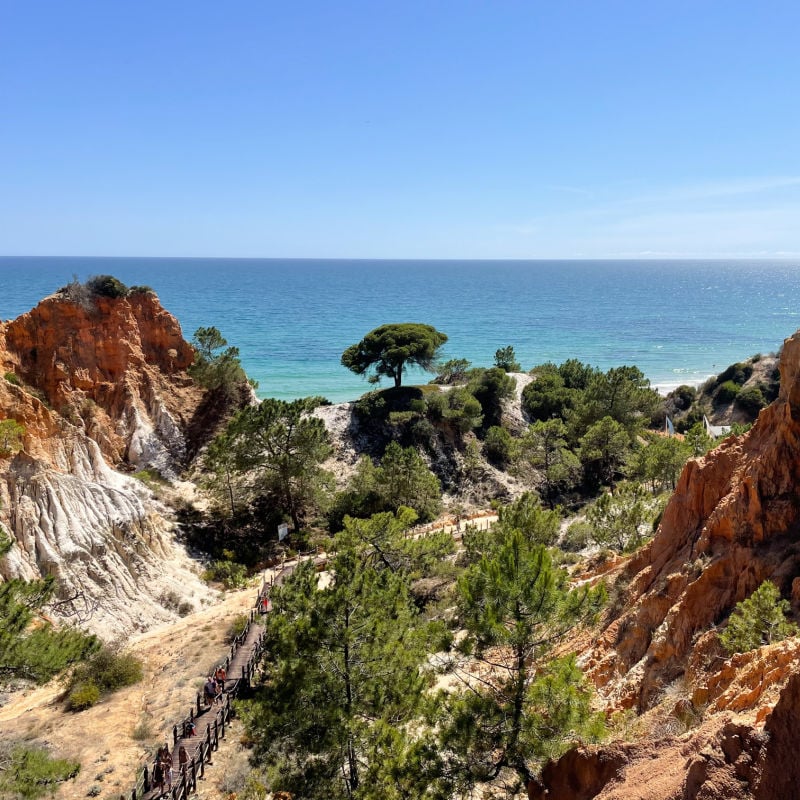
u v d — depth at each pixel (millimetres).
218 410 61656
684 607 16938
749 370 105688
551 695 14141
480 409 72438
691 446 44719
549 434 70125
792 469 16734
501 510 31719
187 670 28875
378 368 78938
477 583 15781
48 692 28422
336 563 20391
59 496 39125
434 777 14469
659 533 21891
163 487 53062
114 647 31922
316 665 18188
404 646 19219
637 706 16312
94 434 53531
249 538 51531
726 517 17734
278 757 18719
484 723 14742
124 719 24453
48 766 16297
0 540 22219
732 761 8602
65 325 56844
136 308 62031
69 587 35938
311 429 52469
